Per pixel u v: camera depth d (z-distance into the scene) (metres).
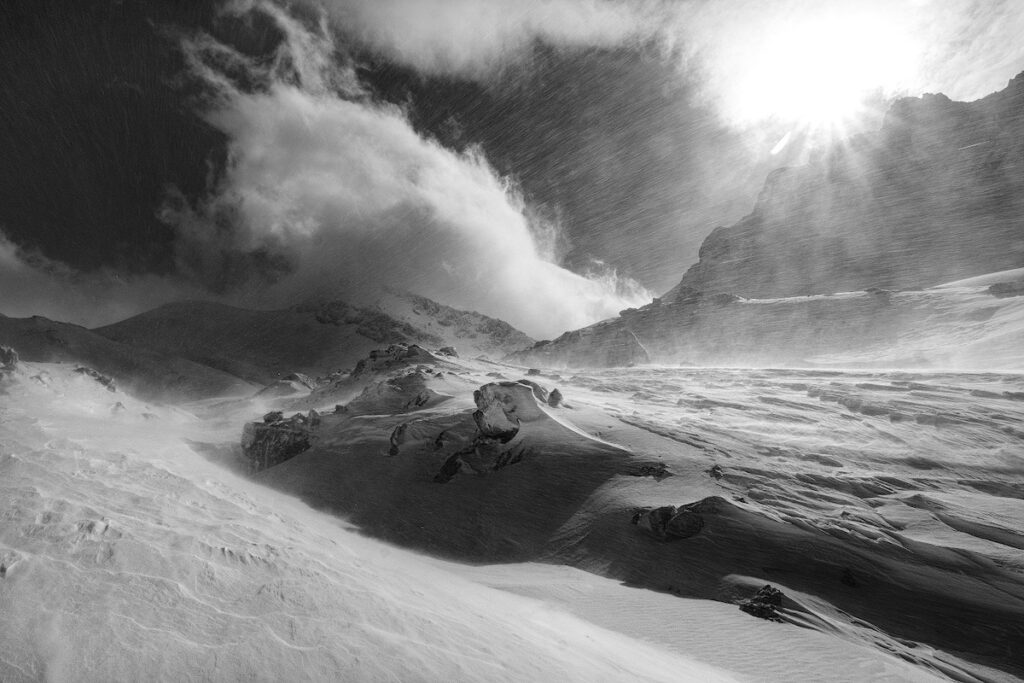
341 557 8.02
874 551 19.20
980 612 15.76
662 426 35.34
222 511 8.72
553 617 11.54
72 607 4.05
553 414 35.94
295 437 39.03
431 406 42.50
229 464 38.44
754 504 22.88
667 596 16.88
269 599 5.13
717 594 16.78
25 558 4.54
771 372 79.12
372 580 6.93
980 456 35.12
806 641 12.89
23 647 3.46
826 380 68.06
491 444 31.56
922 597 16.47
